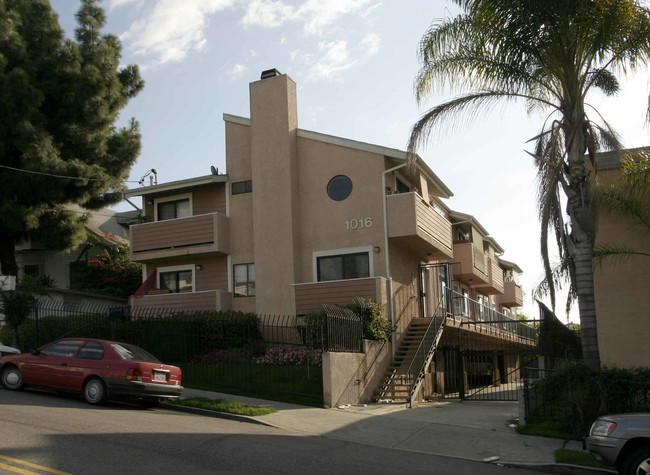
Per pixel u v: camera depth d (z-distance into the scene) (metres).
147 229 23.58
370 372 17.75
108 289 27.53
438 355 23.30
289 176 21.81
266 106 22.64
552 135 14.42
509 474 9.37
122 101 26.53
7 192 23.48
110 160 26.14
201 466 8.16
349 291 19.92
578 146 13.48
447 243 24.11
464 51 14.62
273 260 21.59
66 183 23.53
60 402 12.75
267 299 21.45
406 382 18.66
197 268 23.45
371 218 20.88
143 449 8.88
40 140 22.77
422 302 24.05
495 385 28.59
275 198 21.94
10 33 23.34
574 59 13.71
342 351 16.27
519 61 14.04
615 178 16.28
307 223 21.86
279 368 17.27
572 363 12.62
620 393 11.73
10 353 15.36
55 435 9.32
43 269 29.64
